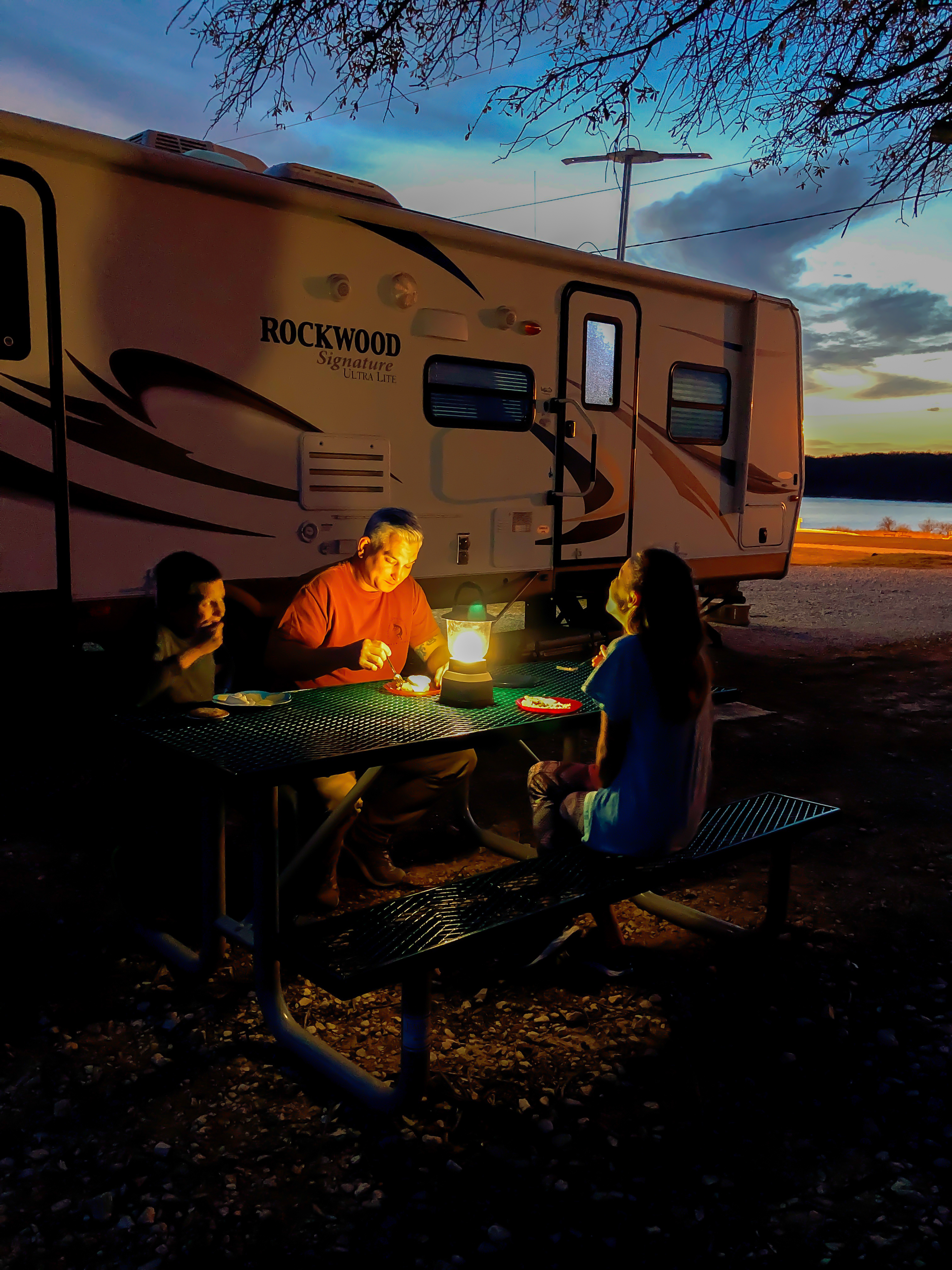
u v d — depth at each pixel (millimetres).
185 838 3412
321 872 3523
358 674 3875
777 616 11047
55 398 4160
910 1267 2059
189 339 4547
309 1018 2922
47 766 4898
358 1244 2086
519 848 4059
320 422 5086
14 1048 2711
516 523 6141
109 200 4246
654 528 7086
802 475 8320
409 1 5113
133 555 4473
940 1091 2670
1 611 4117
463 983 3141
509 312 5871
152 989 3033
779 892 3412
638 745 2863
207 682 3426
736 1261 2064
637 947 3420
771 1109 2574
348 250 5105
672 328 6977
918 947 3494
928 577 15453
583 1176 2305
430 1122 2469
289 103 5297
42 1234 2082
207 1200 2193
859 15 5094
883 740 6137
